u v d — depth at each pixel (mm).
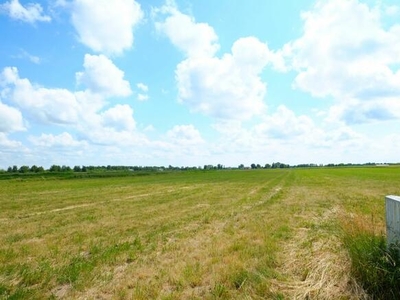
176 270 6891
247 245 8883
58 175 68062
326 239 8547
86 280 6453
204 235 10734
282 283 5973
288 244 8898
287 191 27531
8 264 7797
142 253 8602
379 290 5059
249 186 35594
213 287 5898
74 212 17250
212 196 24703
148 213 16312
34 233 11727
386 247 5523
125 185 41062
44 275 6812
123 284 6227
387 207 5879
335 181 41906
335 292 5242
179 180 53469
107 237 10781
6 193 29641
